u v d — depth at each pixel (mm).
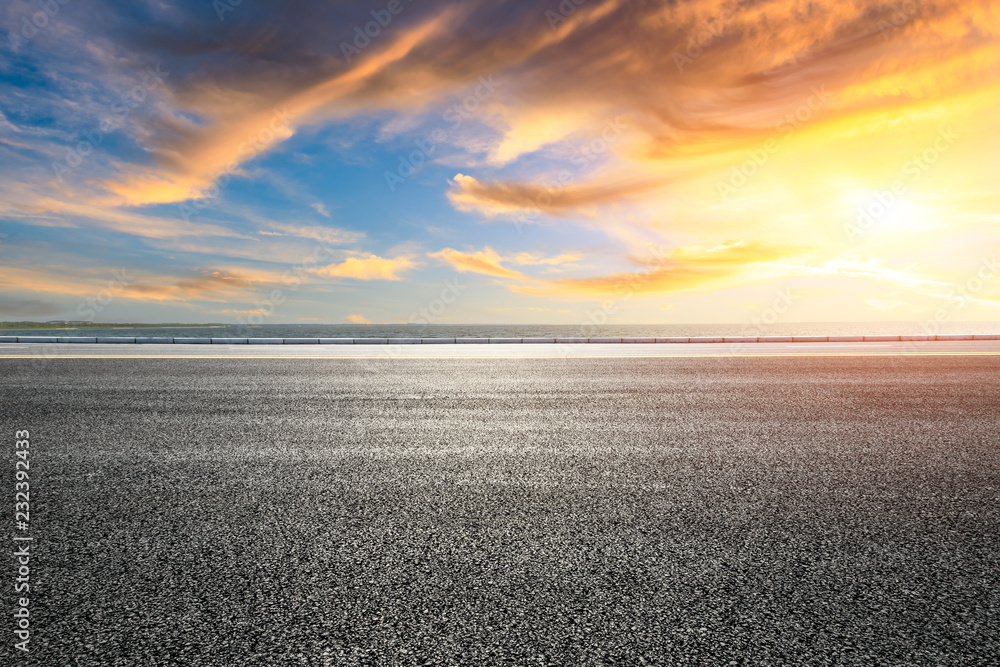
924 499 2465
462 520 2188
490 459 3092
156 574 1724
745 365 7836
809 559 1851
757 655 1326
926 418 4234
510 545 1947
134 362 8070
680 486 2629
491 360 8625
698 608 1532
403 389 5598
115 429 3789
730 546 1949
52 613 1500
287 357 9109
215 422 4031
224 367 7477
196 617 1484
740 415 4336
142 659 1306
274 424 3980
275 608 1528
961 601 1586
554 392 5422
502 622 1461
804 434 3707
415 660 1305
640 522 2172
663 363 8133
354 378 6410
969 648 1357
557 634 1406
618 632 1415
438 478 2740
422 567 1777
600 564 1802
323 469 2885
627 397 5148
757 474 2822
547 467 2939
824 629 1435
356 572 1740
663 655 1323
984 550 1938
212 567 1771
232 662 1296
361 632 1415
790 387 5738
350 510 2295
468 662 1296
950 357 8984
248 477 2740
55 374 6613
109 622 1458
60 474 2768
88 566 1775
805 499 2453
